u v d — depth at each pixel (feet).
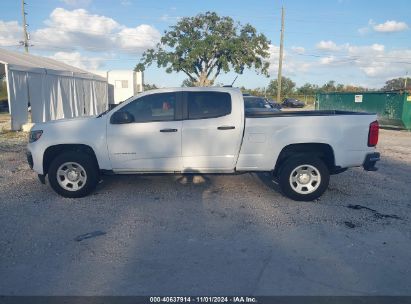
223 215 16.07
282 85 203.92
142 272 11.01
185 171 18.37
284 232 14.19
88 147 18.44
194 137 17.94
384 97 61.11
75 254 12.16
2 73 75.92
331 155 18.13
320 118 17.81
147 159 18.20
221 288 10.16
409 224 15.12
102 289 10.07
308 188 18.10
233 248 12.71
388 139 47.14
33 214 15.97
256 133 17.90
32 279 10.56
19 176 23.04
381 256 12.21
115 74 115.85
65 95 62.34
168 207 17.11
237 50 101.71
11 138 41.09
